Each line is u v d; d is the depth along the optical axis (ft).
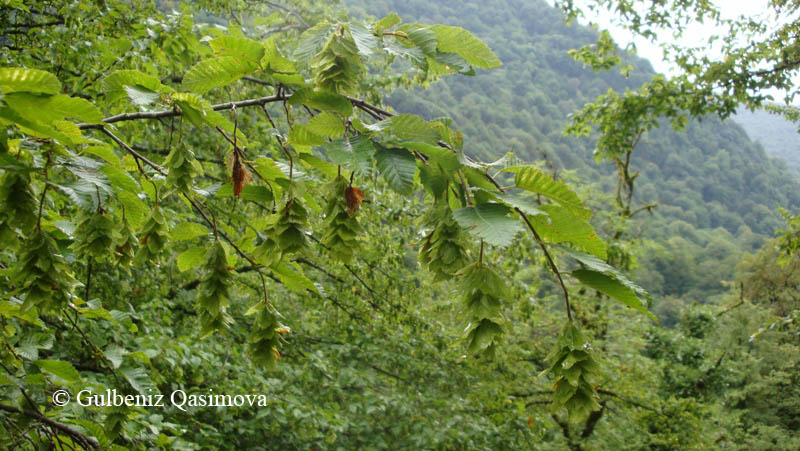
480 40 5.75
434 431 22.50
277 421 20.02
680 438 39.88
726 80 29.91
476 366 28.71
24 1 15.35
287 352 26.20
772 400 63.93
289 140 5.44
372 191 21.93
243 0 27.12
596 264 4.64
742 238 144.15
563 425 39.50
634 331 46.52
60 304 5.46
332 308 28.32
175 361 15.24
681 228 144.56
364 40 5.21
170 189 5.95
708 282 128.98
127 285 16.92
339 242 5.28
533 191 4.97
